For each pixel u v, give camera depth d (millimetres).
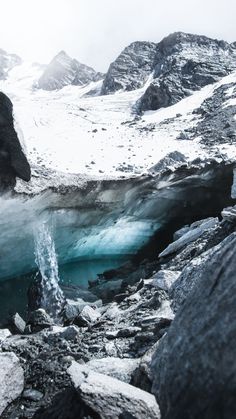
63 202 13977
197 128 41906
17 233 12836
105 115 58656
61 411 3387
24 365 4977
